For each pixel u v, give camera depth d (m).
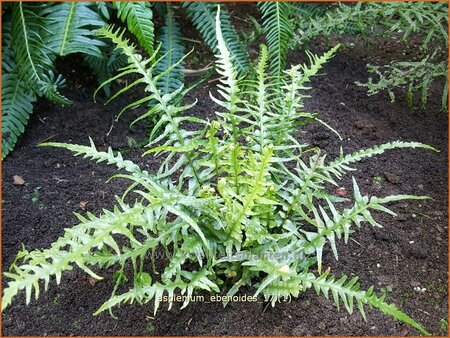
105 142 2.23
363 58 2.68
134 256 1.46
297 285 1.39
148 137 2.24
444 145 2.21
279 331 1.56
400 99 2.43
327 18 2.41
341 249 1.79
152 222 1.30
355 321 1.58
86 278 1.70
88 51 2.06
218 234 1.53
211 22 2.40
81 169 2.11
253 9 3.03
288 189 1.56
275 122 1.66
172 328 1.57
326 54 1.61
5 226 1.86
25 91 2.16
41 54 2.07
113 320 1.59
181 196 1.37
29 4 2.15
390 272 1.72
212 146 1.46
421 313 1.61
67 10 2.11
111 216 1.32
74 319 1.59
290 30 2.21
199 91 2.46
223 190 1.42
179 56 2.37
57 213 1.92
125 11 2.01
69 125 2.30
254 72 2.23
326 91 2.47
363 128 2.27
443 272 1.73
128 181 2.05
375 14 2.27
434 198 1.98
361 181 2.04
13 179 2.05
